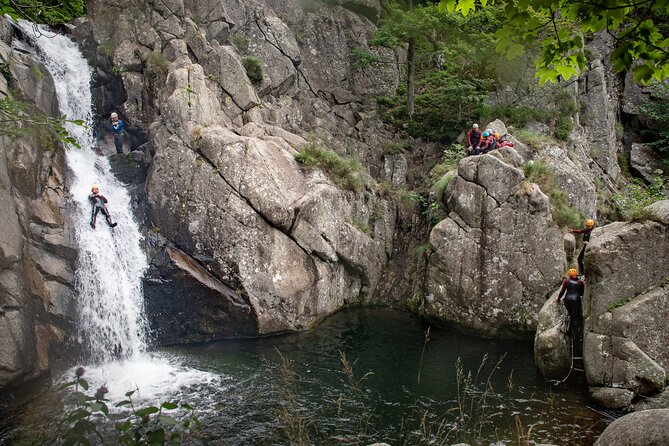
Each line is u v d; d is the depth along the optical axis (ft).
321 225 54.24
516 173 51.26
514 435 32.24
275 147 56.08
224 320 49.47
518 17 15.78
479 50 69.67
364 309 59.77
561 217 51.39
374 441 30.86
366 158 71.41
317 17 77.00
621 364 36.83
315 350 46.98
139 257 50.29
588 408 36.60
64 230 45.60
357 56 75.10
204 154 52.11
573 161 65.62
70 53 60.85
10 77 47.67
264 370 41.98
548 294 49.80
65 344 42.65
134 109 60.44
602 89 74.23
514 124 69.41
